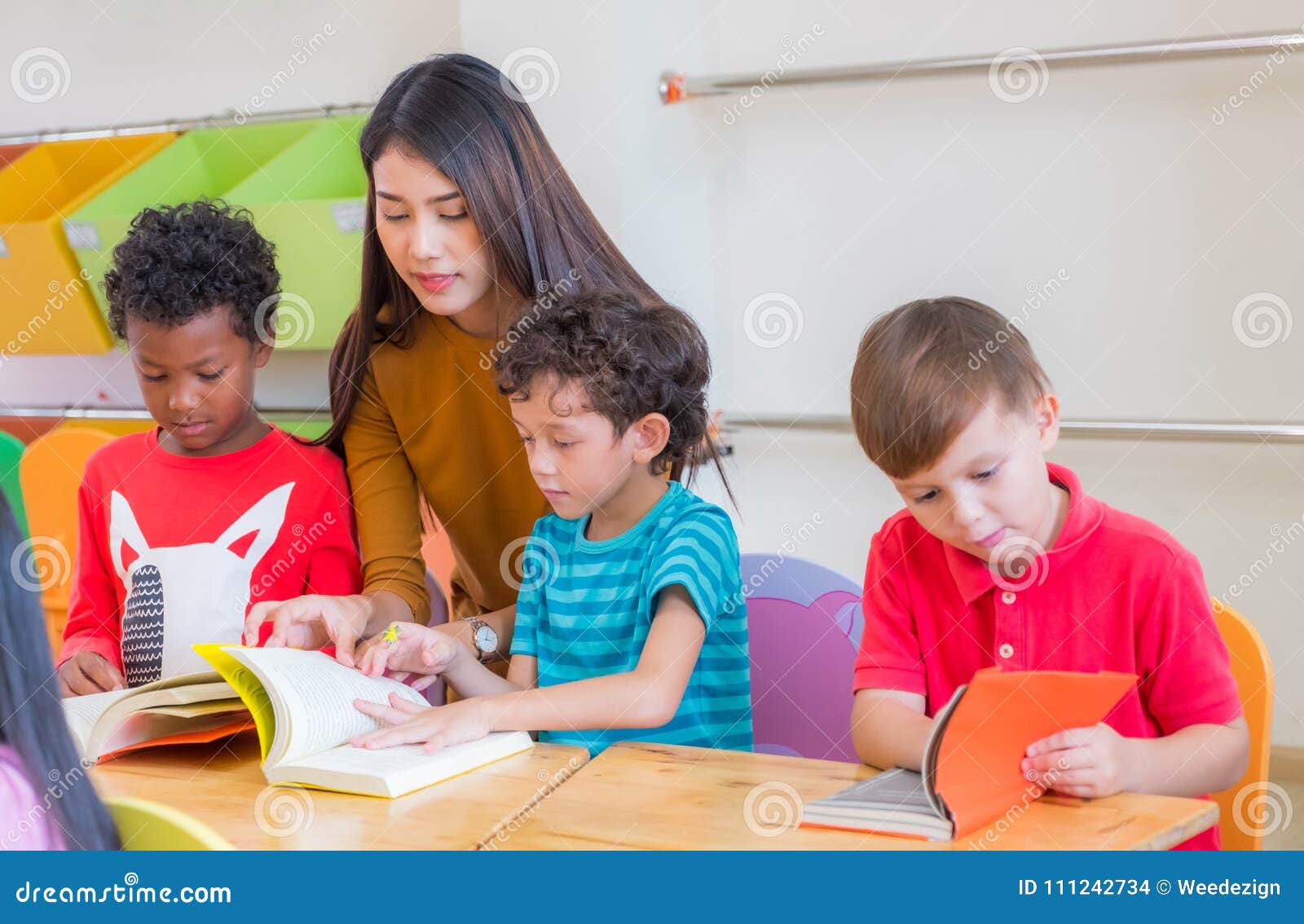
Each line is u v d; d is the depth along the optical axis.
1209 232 1.71
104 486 1.36
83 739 0.91
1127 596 0.93
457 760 0.86
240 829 0.76
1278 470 1.71
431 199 1.17
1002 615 0.95
